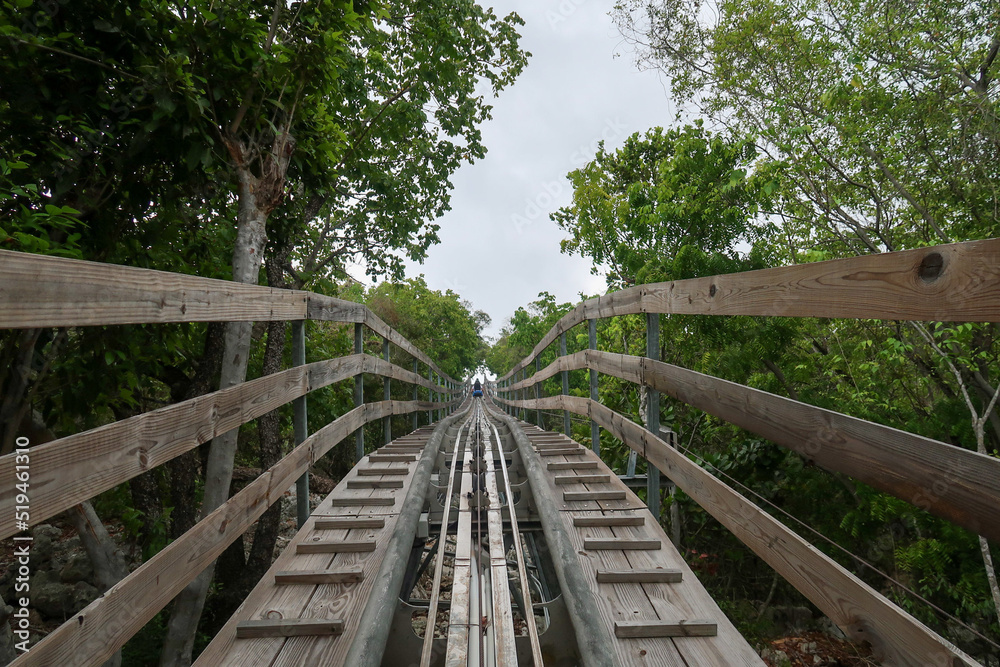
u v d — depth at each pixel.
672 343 10.68
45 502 1.31
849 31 7.38
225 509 2.36
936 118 6.64
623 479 6.93
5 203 3.58
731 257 9.02
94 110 3.89
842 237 8.01
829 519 7.72
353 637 2.39
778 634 8.38
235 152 4.29
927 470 1.27
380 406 6.35
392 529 3.58
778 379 8.22
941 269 1.26
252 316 2.83
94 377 4.14
